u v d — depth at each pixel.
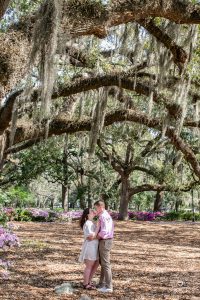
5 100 6.80
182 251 12.01
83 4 5.00
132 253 11.07
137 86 8.04
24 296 6.02
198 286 7.25
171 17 5.45
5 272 7.50
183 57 6.84
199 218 31.84
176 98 9.20
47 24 4.90
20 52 4.92
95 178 29.59
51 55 5.05
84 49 9.91
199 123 10.55
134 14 5.18
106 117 8.99
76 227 18.25
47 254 9.92
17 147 9.57
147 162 26.84
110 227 6.66
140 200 43.84
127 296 6.36
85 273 6.68
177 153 21.16
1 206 15.90
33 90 7.52
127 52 10.16
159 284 7.33
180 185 25.62
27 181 28.27
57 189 47.78
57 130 8.13
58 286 6.50
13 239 10.36
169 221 29.14
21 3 8.02
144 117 8.98
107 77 7.37
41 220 22.34
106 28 5.12
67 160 30.33
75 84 7.30
